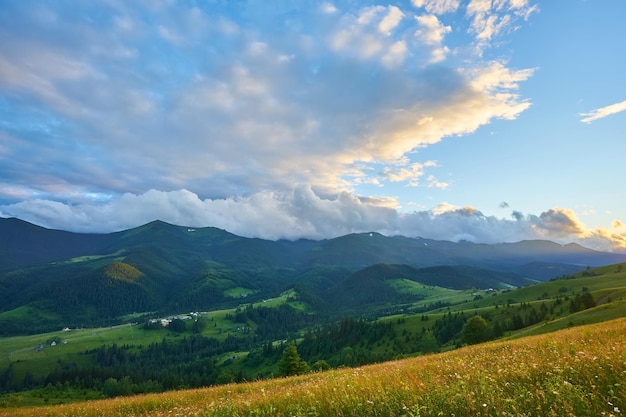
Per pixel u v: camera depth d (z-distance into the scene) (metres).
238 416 9.10
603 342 12.55
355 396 8.50
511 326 154.75
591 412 5.70
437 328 190.25
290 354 76.19
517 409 6.10
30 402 126.50
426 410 6.75
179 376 186.62
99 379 181.38
